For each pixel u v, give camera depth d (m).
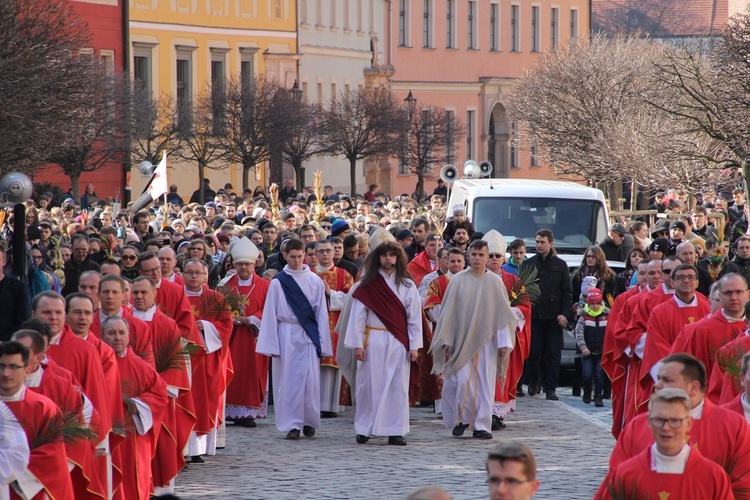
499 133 165.25
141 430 22.97
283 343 31.95
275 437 32.22
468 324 31.70
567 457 28.92
